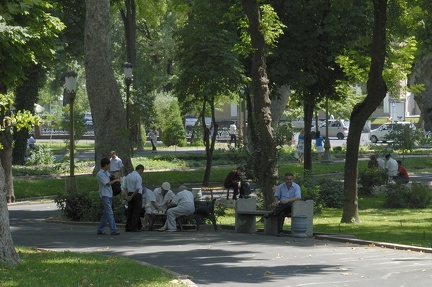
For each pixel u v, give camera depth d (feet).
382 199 134.31
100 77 139.64
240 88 145.59
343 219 96.99
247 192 125.90
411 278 52.70
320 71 128.67
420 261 61.41
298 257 63.87
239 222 88.12
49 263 54.19
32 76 172.86
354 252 67.51
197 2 137.80
